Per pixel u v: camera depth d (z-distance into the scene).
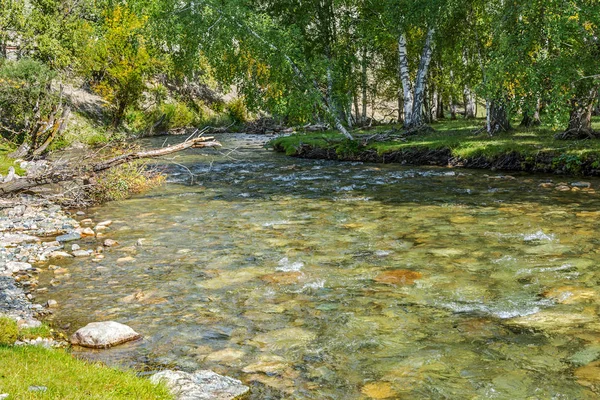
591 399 5.96
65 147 39.44
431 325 8.12
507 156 24.19
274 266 11.28
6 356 6.20
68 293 9.99
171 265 11.59
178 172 27.53
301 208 17.42
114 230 15.05
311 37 30.25
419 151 27.48
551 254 11.27
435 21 29.22
